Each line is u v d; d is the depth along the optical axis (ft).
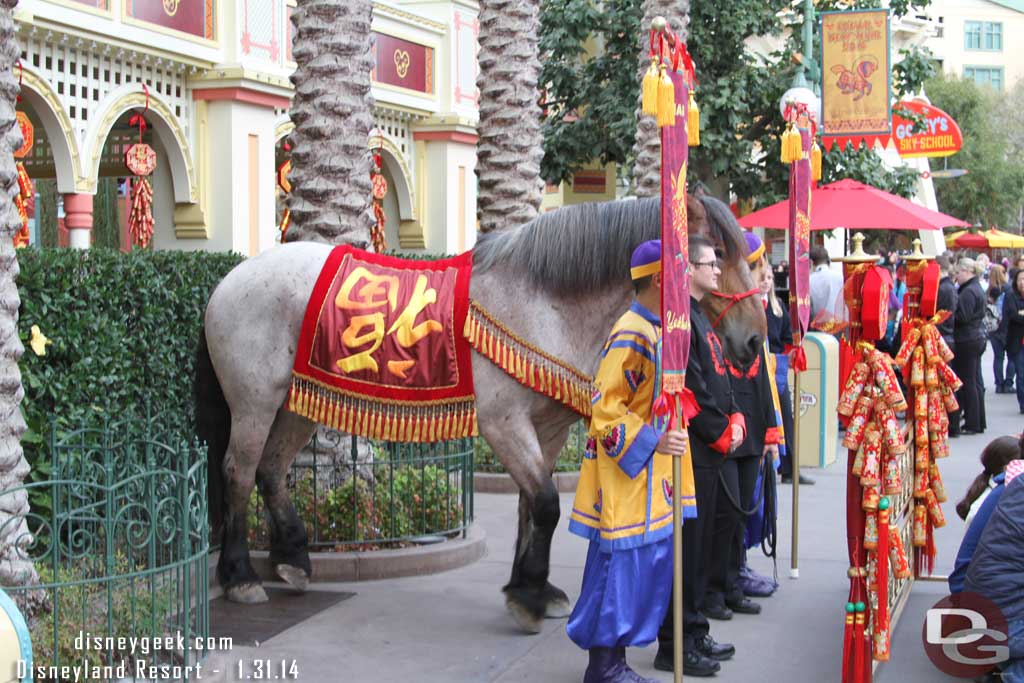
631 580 15.70
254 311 20.59
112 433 21.03
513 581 20.27
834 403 39.70
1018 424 50.52
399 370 19.63
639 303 16.11
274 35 51.44
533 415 19.80
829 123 46.39
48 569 17.58
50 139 42.65
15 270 16.05
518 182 33.45
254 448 20.98
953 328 46.09
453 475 30.48
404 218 64.69
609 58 54.34
